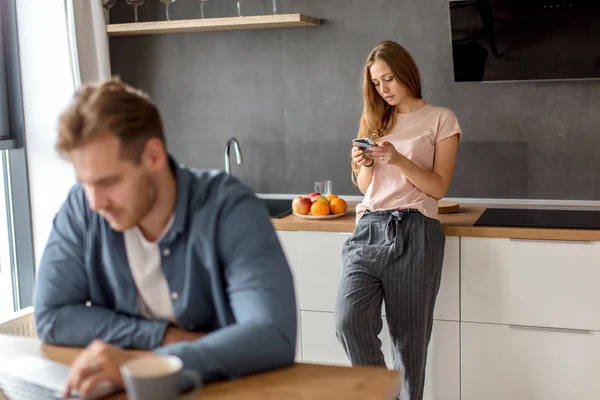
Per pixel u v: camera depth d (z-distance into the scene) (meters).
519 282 3.13
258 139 4.10
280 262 1.57
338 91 3.93
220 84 4.12
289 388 1.41
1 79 3.85
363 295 3.04
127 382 1.24
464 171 3.79
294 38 3.96
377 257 3.03
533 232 3.07
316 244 3.38
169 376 1.23
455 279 3.21
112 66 4.27
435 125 3.14
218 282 1.59
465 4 3.39
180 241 1.60
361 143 3.00
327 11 3.89
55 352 1.65
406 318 3.04
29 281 4.00
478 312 3.20
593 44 3.30
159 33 4.16
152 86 4.22
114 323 1.65
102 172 1.38
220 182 1.62
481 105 3.72
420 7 3.75
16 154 3.93
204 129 4.18
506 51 3.44
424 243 3.00
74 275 1.74
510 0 3.33
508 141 3.71
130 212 1.44
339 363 3.43
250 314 1.50
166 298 1.66
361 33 3.86
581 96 3.58
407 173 3.02
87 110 1.39
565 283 3.07
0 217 3.97
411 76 3.14
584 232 3.01
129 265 1.65
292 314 1.54
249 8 4.02
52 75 3.85
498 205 3.71
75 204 1.73
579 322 3.08
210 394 1.39
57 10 3.81
